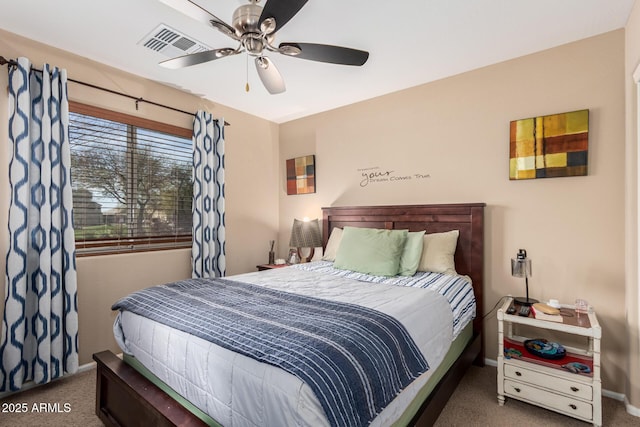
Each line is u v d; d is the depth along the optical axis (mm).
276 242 4062
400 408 1256
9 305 2039
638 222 1861
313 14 1930
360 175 3377
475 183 2664
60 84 2275
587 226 2197
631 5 1859
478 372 2436
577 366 1854
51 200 2201
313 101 3387
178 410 1293
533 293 2389
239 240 3639
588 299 2184
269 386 1016
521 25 2057
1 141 2119
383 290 1987
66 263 2273
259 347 1146
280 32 2115
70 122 2453
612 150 2109
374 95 3221
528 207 2422
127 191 2785
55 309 2209
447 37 2189
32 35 2174
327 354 1070
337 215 3461
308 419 914
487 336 2578
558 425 1799
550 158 2301
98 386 1767
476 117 2660
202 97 3273
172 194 3105
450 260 2531
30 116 2158
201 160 3131
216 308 1589
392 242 2566
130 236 2805
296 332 1244
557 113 2303
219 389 1184
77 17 1981
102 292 2562
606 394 2109
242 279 2336
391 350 1251
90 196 2566
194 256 3053
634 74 1832
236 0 1800
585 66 2209
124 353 1814
